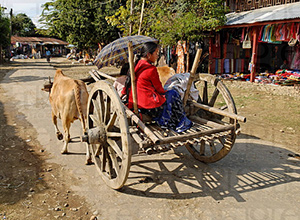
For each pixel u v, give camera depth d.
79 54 36.00
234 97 10.44
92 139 3.87
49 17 25.30
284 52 16.00
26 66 25.94
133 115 3.67
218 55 15.92
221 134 3.78
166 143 3.35
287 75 13.95
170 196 3.85
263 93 11.12
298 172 4.58
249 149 5.58
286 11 12.97
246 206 3.61
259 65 16.86
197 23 13.30
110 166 4.04
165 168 4.71
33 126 6.93
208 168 4.72
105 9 23.86
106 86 3.68
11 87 13.02
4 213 3.38
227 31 15.38
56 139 6.02
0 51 30.22
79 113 4.73
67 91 4.79
